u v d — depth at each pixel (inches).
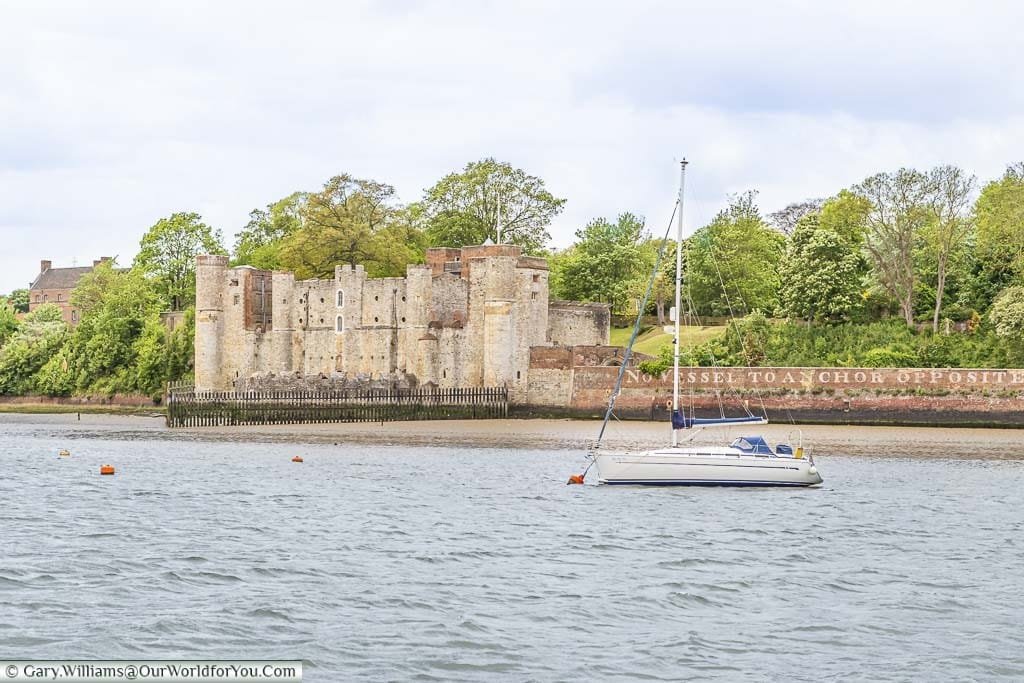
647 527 2677.2
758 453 3395.7
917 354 5787.4
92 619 1818.4
